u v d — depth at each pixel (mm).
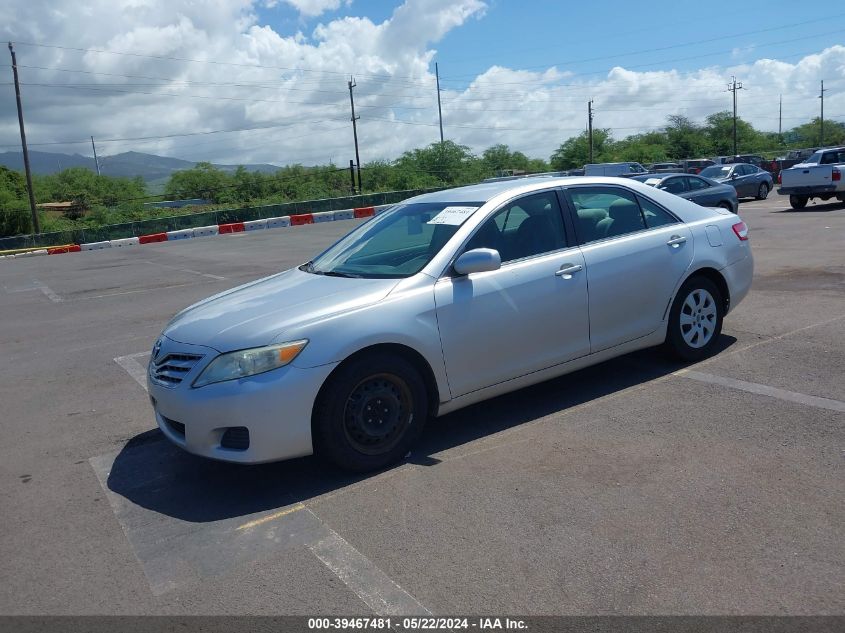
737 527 3615
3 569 3762
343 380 4355
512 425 5172
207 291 13445
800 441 4547
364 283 4781
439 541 3693
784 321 7438
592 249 5449
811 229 15594
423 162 76125
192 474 4812
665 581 3217
